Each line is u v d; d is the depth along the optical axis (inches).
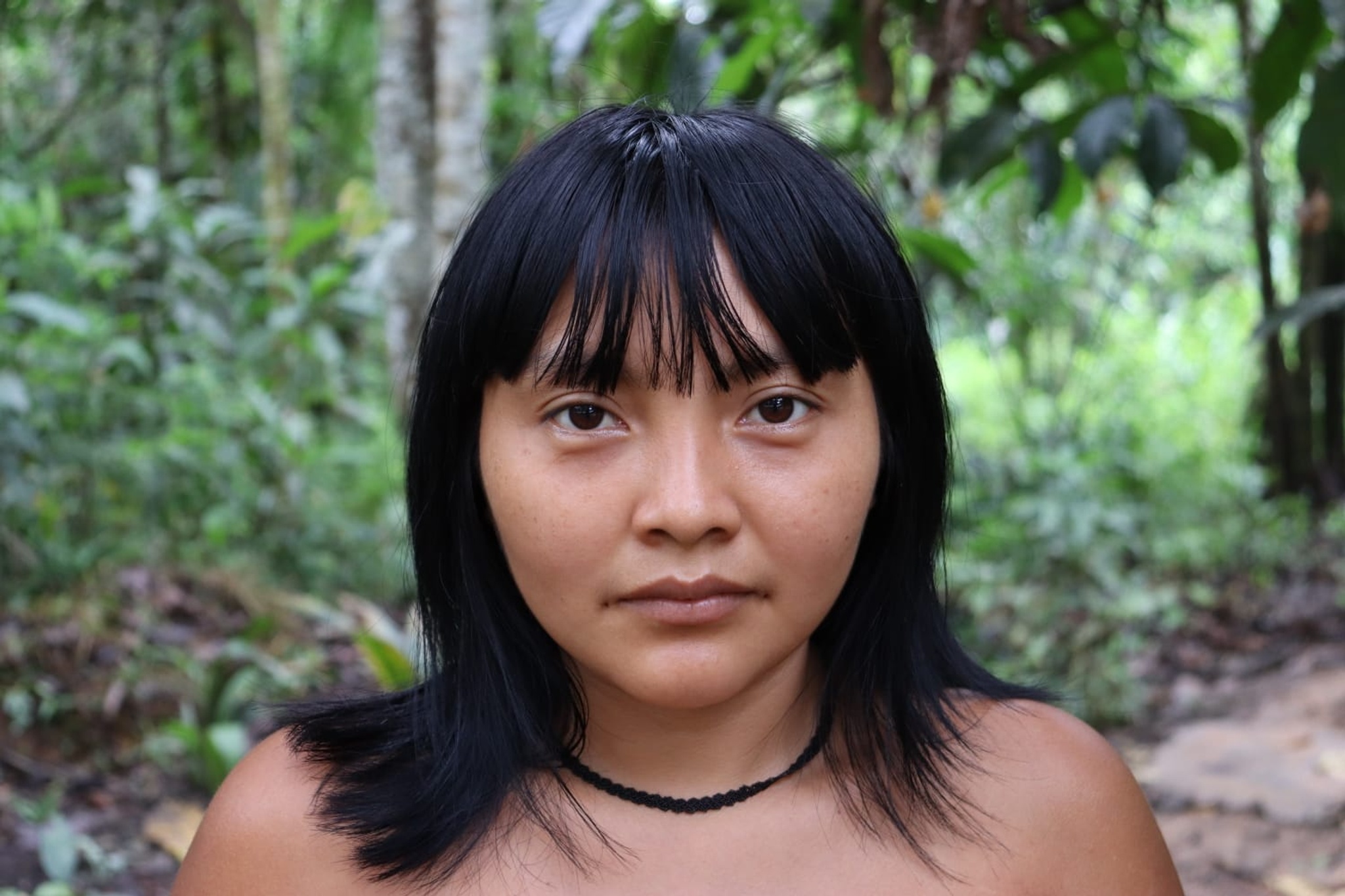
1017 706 39.8
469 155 147.0
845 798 35.4
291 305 170.7
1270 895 89.0
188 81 231.0
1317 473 211.0
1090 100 88.6
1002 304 191.5
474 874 34.0
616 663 30.8
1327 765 108.7
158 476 140.7
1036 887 35.7
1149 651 148.5
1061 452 168.9
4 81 216.4
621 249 30.2
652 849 34.0
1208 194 227.3
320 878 34.8
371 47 236.4
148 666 123.3
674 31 91.7
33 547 129.3
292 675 117.7
